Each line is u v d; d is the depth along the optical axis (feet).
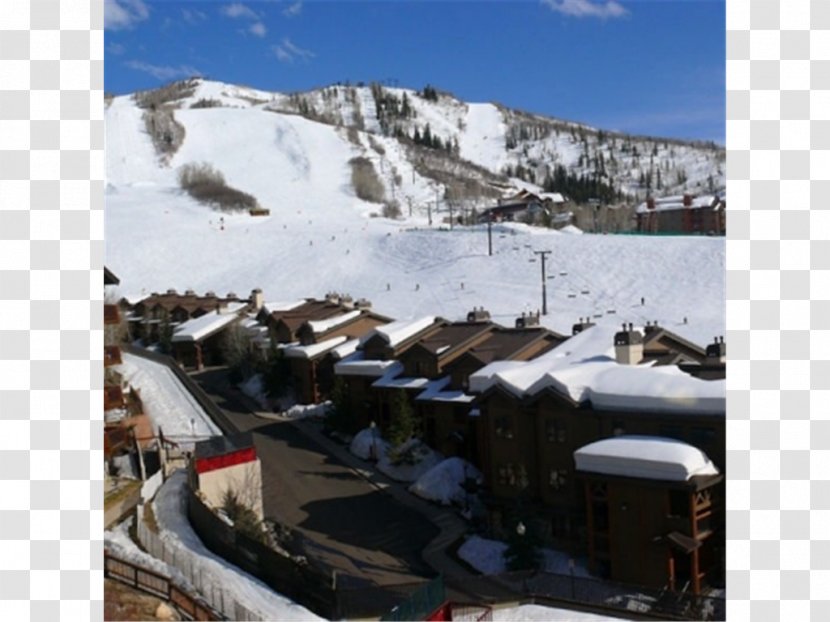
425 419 148.15
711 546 93.91
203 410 164.45
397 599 89.66
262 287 360.48
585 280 296.51
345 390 171.12
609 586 91.66
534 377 116.37
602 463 96.43
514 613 87.40
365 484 139.13
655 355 121.90
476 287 307.58
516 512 108.17
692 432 97.81
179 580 75.46
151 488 112.98
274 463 151.64
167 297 312.09
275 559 83.56
